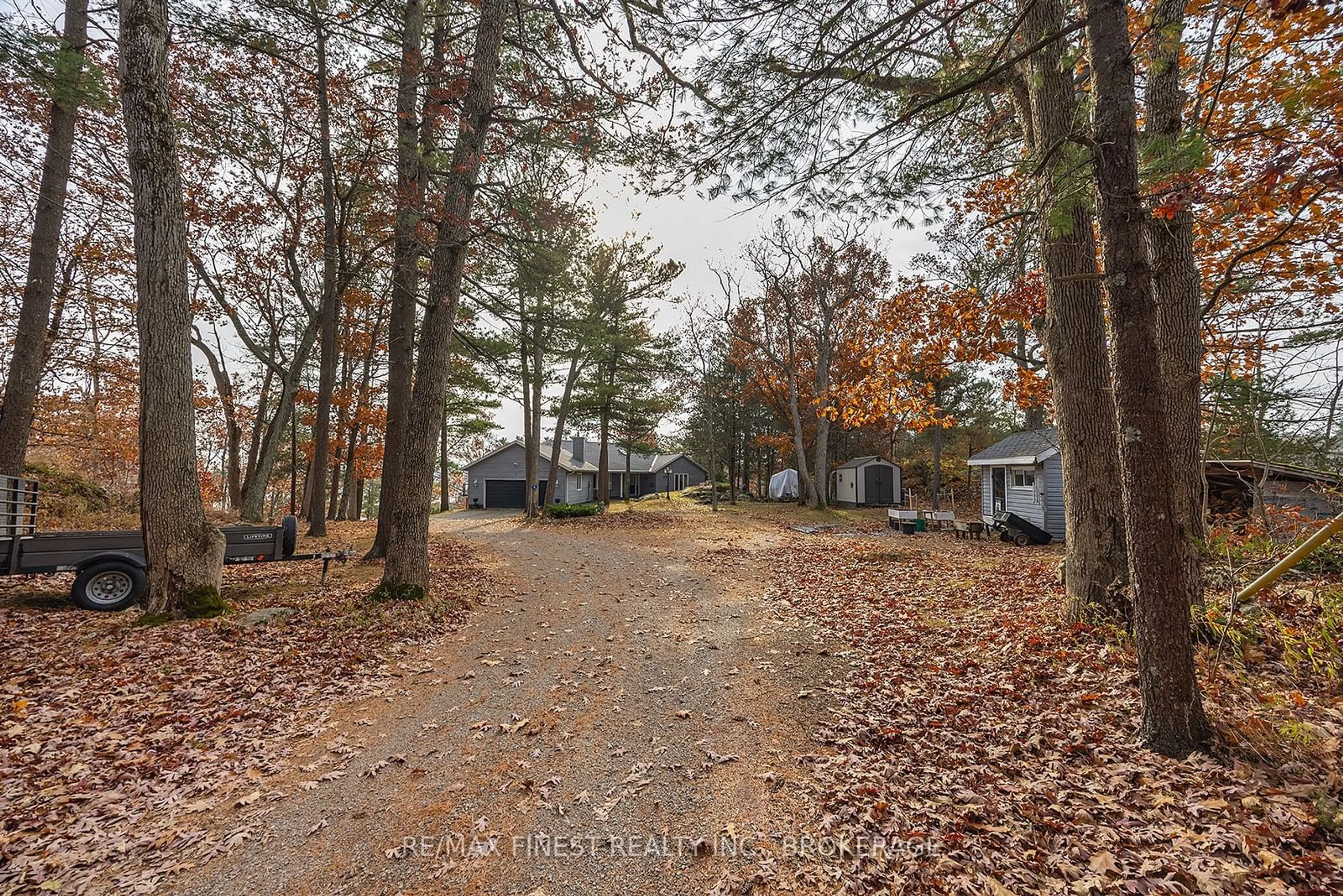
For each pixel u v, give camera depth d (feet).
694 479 183.01
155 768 12.37
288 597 27.17
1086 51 12.12
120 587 24.67
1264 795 9.55
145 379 21.88
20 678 16.26
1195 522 19.70
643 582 34.45
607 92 26.43
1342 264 18.51
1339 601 15.85
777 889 8.73
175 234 22.22
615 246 77.20
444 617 25.08
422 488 27.30
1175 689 11.14
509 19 31.45
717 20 13.39
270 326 70.69
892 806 10.55
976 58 16.40
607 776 12.23
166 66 22.26
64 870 9.30
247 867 9.50
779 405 104.94
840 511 85.97
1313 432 18.75
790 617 24.82
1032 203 18.38
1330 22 13.24
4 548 23.36
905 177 16.93
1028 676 15.67
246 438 95.55
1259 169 9.09
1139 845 8.82
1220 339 21.52
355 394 77.77
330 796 11.60
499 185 31.14
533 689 17.30
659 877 9.12
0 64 24.59
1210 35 15.40
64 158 33.40
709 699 16.17
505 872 9.34
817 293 84.58
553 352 60.49
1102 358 18.79
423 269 35.76
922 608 24.21
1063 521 50.85
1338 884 7.60
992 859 8.91
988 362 34.06
